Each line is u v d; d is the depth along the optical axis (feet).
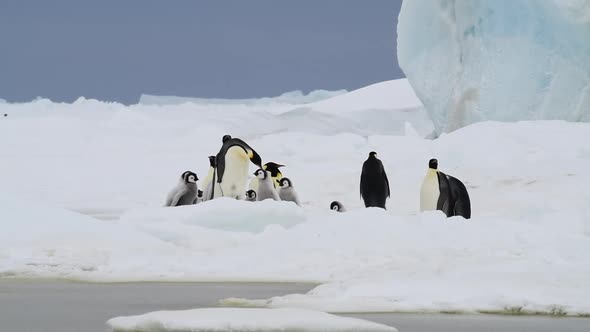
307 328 57.98
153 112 550.36
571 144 221.66
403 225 113.19
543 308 68.85
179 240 116.88
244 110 579.89
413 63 305.12
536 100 274.36
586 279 77.61
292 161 284.82
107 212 195.11
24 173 266.98
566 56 271.49
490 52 276.21
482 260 92.32
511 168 207.41
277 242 111.55
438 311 69.31
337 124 467.11
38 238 107.96
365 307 70.13
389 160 239.50
